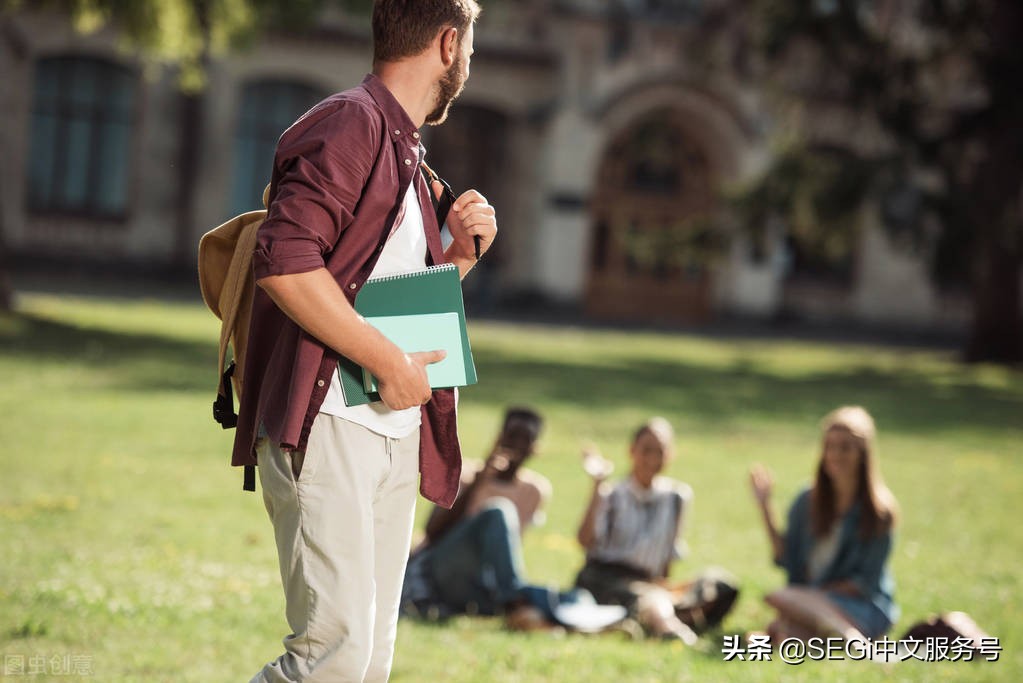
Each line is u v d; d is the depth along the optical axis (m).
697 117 49.28
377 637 4.31
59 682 6.38
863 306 52.84
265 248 3.78
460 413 21.42
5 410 17.59
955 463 20.16
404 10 4.14
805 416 24.95
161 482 13.60
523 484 9.73
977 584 11.22
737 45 44.56
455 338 4.16
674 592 9.34
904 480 18.06
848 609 8.43
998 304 38.44
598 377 28.62
